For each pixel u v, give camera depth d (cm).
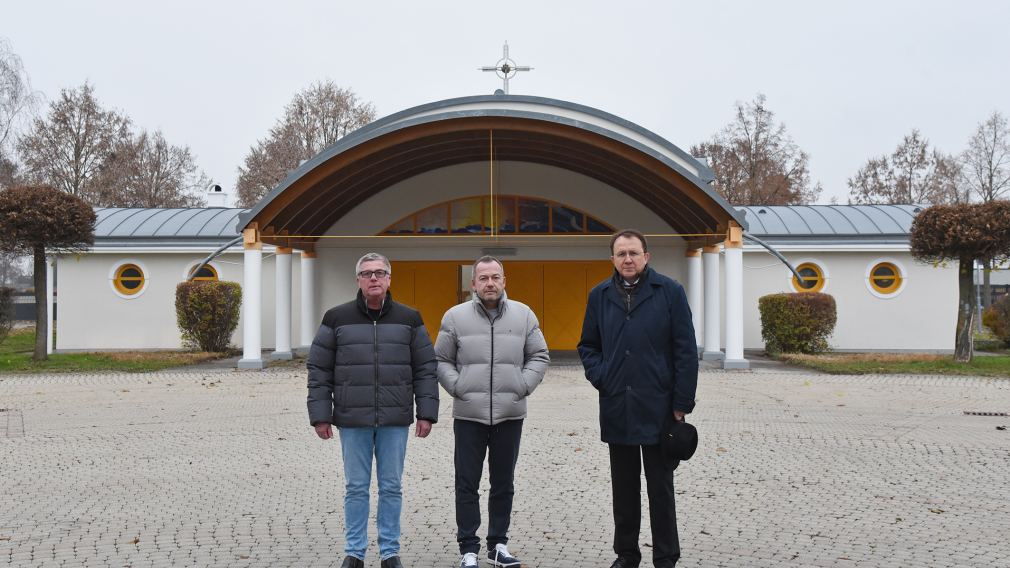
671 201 1794
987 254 1634
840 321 2259
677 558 475
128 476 743
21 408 1161
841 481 715
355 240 2114
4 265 4809
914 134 4656
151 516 608
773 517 602
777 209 2453
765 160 4109
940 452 841
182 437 936
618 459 486
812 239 2253
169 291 2295
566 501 651
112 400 1241
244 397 1276
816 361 1728
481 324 510
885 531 564
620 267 485
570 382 1478
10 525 585
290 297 1927
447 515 613
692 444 466
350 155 1622
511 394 502
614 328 484
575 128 1598
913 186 4616
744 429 975
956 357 1703
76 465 790
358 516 484
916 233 1678
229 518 602
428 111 1625
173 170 4378
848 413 1099
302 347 2073
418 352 505
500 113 1594
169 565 495
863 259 2262
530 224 2119
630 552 486
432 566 496
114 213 2441
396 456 493
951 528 572
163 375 1595
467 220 2123
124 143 4025
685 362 475
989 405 1173
